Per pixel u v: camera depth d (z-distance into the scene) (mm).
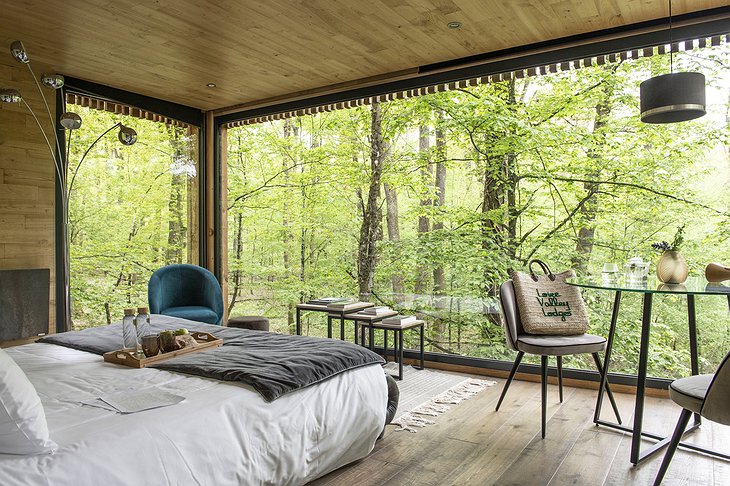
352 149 5695
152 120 5492
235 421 2035
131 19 3480
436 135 5258
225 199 6090
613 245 4543
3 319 4117
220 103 5648
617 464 2658
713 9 3375
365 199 5574
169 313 4637
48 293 4387
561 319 3297
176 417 1896
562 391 3857
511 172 4945
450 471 2594
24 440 1530
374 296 5406
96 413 1887
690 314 2986
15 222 4281
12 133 4273
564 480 2490
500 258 4891
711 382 2129
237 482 1959
